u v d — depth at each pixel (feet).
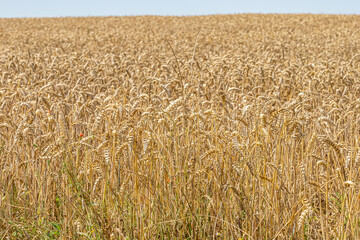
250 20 149.07
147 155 14.30
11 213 14.96
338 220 12.91
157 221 13.50
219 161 14.43
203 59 47.19
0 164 15.87
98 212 13.66
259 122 15.03
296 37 89.10
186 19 161.89
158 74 30.04
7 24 144.46
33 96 22.21
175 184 13.84
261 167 13.80
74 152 16.35
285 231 12.55
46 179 15.85
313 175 16.92
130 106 17.07
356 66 38.42
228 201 13.73
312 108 22.85
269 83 31.65
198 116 14.70
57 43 77.87
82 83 28.27
